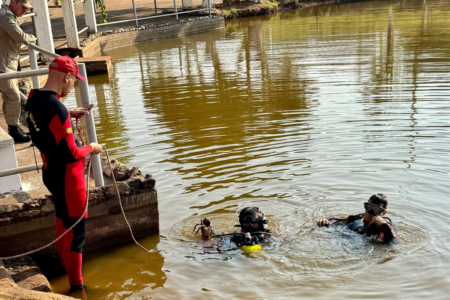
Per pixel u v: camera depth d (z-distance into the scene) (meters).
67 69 3.79
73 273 4.05
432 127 7.66
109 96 11.03
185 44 19.02
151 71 13.88
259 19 25.98
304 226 5.01
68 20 15.09
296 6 29.81
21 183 4.86
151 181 4.89
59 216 4.03
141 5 28.58
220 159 6.79
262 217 4.81
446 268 4.09
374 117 8.33
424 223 4.88
